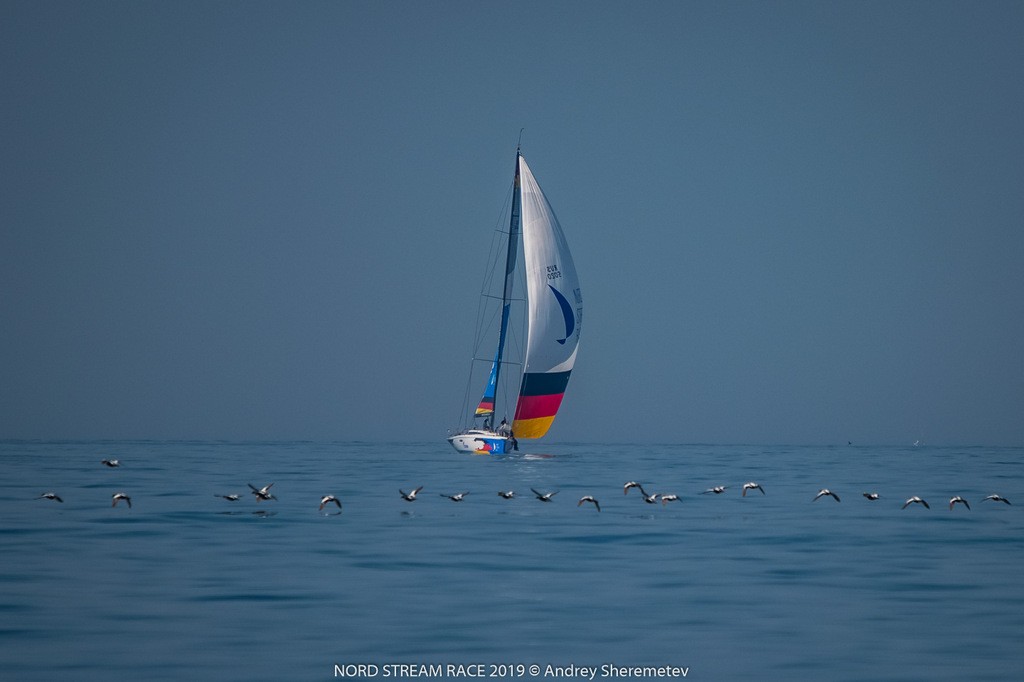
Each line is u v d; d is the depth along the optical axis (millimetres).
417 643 57031
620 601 66688
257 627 59969
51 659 53844
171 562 79188
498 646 56594
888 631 59938
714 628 60438
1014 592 70000
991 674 52219
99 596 67375
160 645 56312
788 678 51719
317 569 76625
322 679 51219
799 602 66688
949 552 86562
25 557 81375
